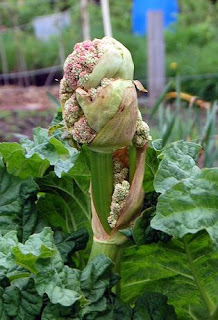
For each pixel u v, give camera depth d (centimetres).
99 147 112
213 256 117
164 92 298
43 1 1166
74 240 128
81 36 955
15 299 113
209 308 122
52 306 111
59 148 137
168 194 110
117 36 933
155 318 118
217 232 109
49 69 884
